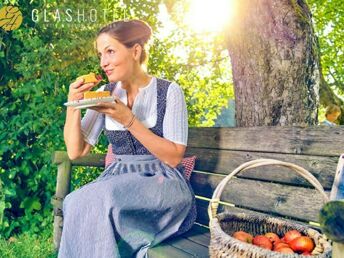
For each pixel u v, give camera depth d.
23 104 4.07
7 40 4.05
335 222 1.28
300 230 1.96
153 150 2.15
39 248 3.62
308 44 3.03
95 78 2.29
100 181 2.11
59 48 4.15
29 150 4.07
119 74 2.22
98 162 3.38
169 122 2.24
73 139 2.38
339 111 6.63
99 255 1.90
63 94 4.11
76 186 4.16
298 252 1.78
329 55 9.77
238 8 3.14
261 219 2.11
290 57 2.99
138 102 2.29
